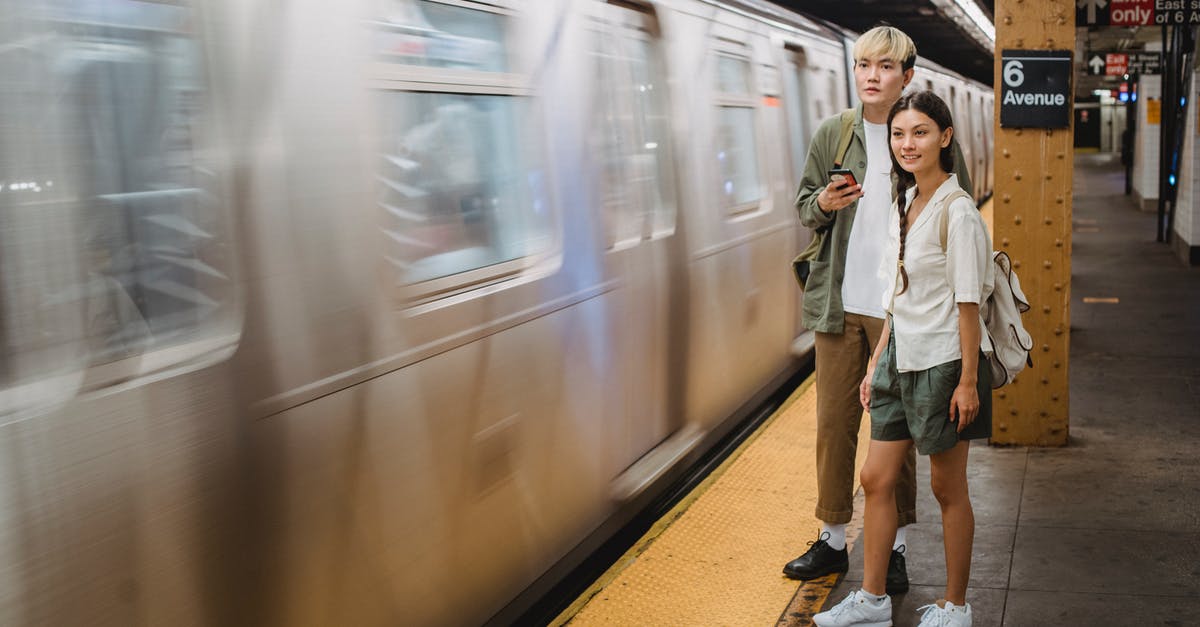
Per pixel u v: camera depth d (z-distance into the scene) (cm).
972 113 2017
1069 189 499
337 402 254
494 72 334
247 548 228
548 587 370
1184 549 392
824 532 387
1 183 186
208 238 222
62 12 197
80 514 192
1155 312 901
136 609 202
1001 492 462
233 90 229
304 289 245
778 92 680
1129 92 2320
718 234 549
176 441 211
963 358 298
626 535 477
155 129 213
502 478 330
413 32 291
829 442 378
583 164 394
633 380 439
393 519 275
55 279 194
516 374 337
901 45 350
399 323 277
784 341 688
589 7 406
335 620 255
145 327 209
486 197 327
